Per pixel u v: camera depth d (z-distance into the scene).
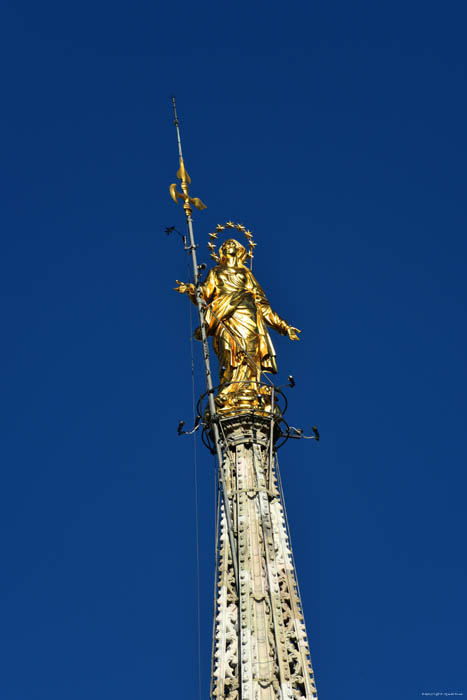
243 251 76.38
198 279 72.06
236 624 58.91
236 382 68.50
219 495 65.19
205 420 68.31
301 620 58.91
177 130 82.81
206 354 68.75
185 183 78.56
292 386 68.56
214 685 57.16
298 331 73.06
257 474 64.56
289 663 56.84
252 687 55.16
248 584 59.50
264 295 73.94
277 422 67.81
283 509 64.62
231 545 61.25
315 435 68.25
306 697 55.56
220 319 71.19
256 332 70.81
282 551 61.97
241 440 66.50
